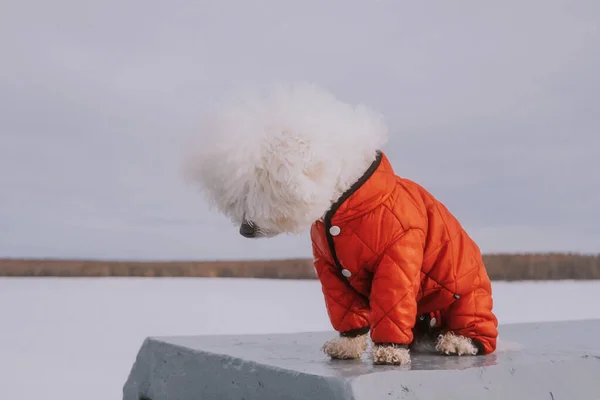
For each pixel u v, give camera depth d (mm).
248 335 3156
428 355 2457
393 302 2145
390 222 2182
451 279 2389
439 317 2555
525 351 2578
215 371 2424
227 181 2018
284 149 1971
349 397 1830
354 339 2322
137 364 2922
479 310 2459
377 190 2188
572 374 2326
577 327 3619
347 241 2205
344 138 2105
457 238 2434
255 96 2158
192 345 2688
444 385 2010
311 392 1936
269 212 2023
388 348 2141
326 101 2188
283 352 2490
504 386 2133
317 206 2045
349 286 2359
